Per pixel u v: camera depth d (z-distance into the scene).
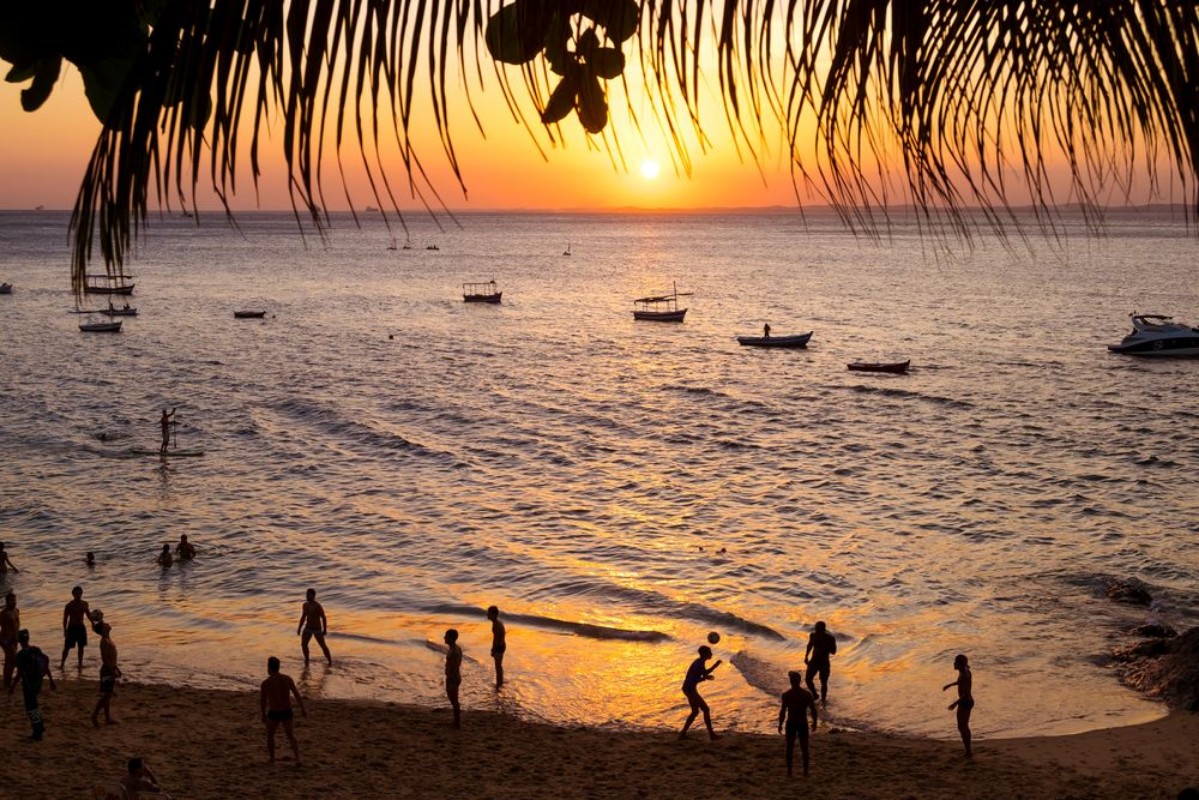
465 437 46.25
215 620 25.77
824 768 17.64
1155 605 26.12
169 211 1.14
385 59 1.16
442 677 22.23
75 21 1.31
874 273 153.38
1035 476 38.75
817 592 27.42
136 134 1.14
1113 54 1.49
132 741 17.91
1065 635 24.23
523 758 18.00
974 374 62.47
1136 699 20.67
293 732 17.91
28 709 17.66
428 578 28.81
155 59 1.14
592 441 45.38
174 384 59.81
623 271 159.88
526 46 1.25
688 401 54.72
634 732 19.42
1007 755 18.14
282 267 166.25
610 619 25.72
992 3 1.44
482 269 163.88
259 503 36.16
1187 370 62.53
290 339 80.62
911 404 53.31
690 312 101.44
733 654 23.56
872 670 22.53
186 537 30.62
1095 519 33.38
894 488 37.44
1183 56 1.46
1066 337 79.00
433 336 83.00
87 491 37.50
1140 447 42.91
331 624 25.53
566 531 32.81
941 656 23.20
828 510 34.81
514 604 26.84
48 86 1.41
